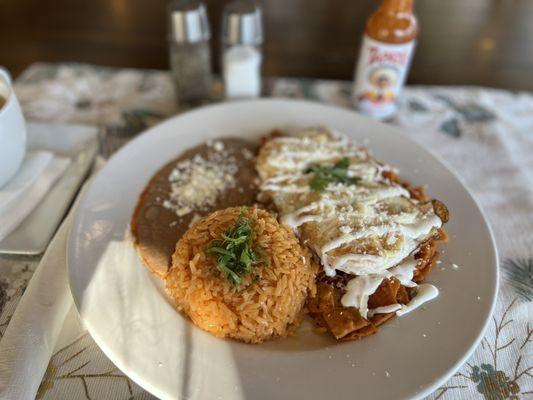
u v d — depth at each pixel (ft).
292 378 0.61
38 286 0.68
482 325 0.65
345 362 0.63
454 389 0.65
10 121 0.76
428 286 0.72
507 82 1.46
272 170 0.91
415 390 0.59
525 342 0.70
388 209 0.82
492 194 0.96
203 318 0.67
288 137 0.98
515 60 1.56
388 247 0.76
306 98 1.23
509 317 0.73
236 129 1.04
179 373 0.60
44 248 0.76
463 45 1.63
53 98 1.16
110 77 1.26
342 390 0.59
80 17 1.75
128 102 1.18
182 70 1.15
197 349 0.64
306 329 0.72
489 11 1.84
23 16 1.75
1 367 0.59
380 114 1.12
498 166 1.03
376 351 0.64
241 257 0.69
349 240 0.76
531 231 0.88
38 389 0.62
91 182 0.84
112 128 1.08
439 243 0.79
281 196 0.87
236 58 1.12
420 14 1.82
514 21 1.78
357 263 0.74
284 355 0.65
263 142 1.01
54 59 1.54
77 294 0.67
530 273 0.80
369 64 1.03
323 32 1.72
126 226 0.80
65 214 0.83
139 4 1.82
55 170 0.87
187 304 0.69
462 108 1.20
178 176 0.92
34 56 1.55
